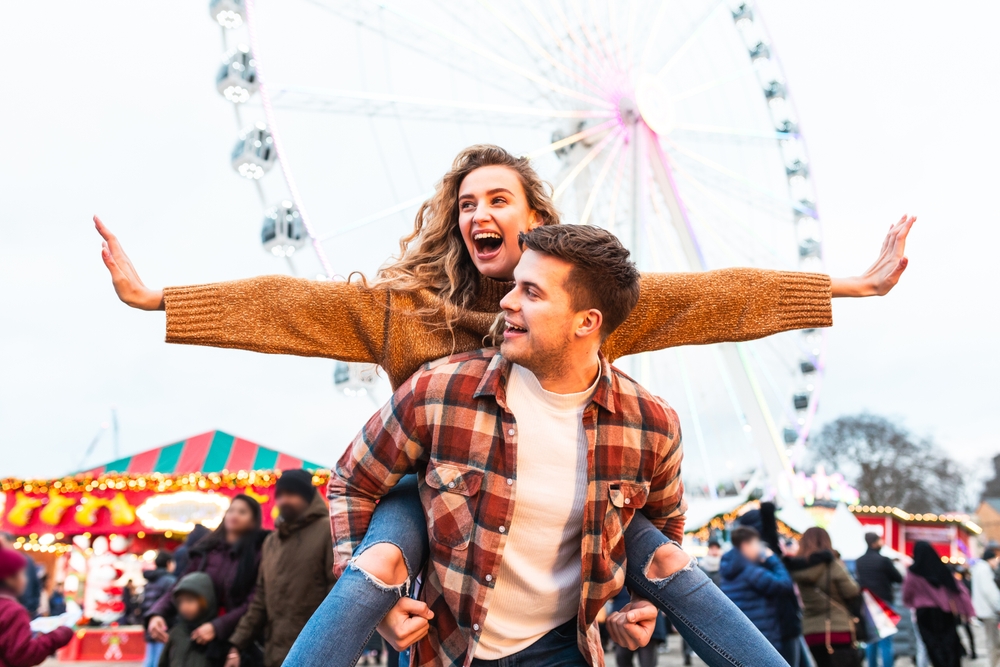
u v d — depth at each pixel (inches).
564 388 68.8
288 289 69.9
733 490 698.8
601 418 69.4
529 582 68.5
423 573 70.1
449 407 67.5
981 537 1147.9
